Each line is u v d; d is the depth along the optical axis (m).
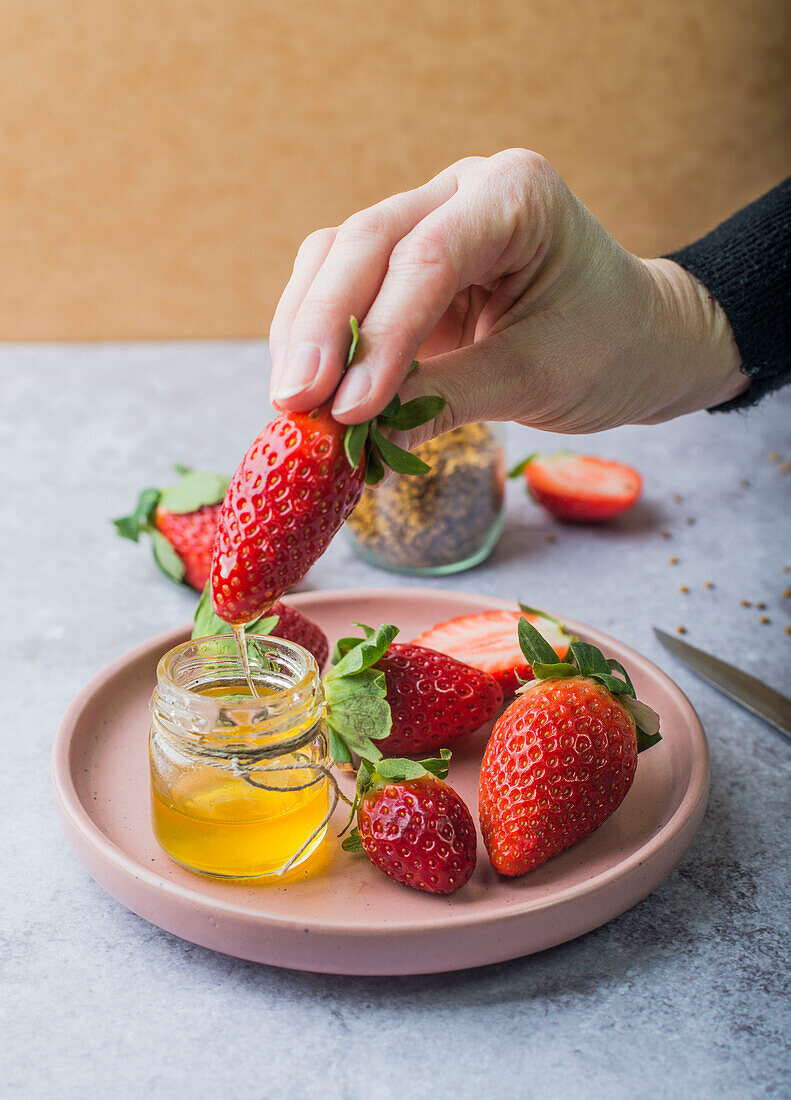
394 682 0.40
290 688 0.37
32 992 0.35
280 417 0.34
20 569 0.57
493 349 0.40
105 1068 0.33
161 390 0.84
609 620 0.53
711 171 1.06
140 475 0.68
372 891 0.36
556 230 0.39
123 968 0.35
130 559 0.58
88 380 0.87
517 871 0.36
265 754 0.35
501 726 0.37
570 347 0.41
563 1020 0.34
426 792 0.36
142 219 1.04
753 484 0.67
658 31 1.00
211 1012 0.34
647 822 0.39
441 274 0.35
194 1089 0.32
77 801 0.38
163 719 0.36
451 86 1.01
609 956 0.36
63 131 1.00
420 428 0.38
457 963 0.34
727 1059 0.33
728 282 0.45
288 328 0.37
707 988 0.35
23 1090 0.32
